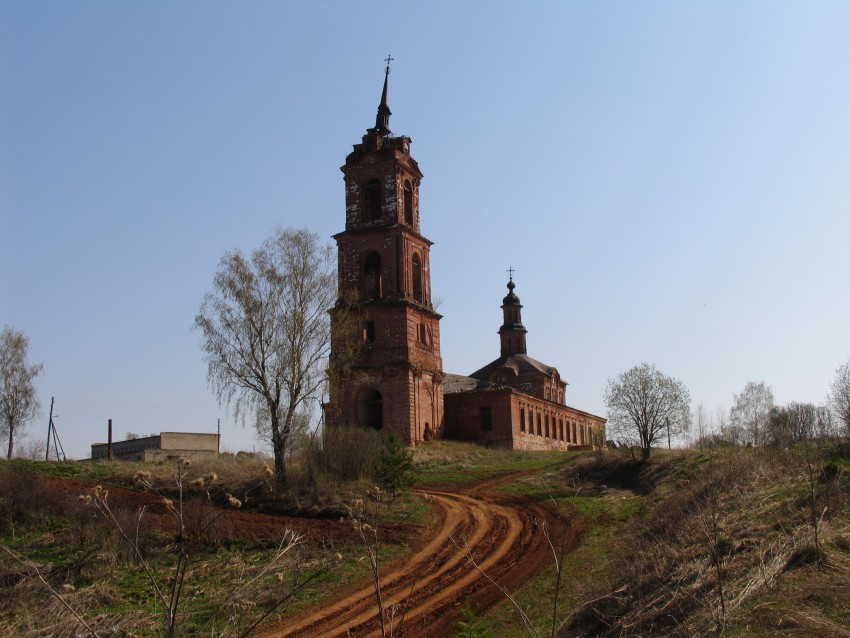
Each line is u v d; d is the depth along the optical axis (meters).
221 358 45.41
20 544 32.81
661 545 25.12
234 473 45.38
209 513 29.78
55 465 48.19
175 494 40.94
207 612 22.61
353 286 66.00
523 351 95.44
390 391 64.25
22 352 67.88
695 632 17.03
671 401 50.53
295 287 46.31
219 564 28.67
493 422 74.06
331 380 51.69
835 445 33.72
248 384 45.38
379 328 65.25
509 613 25.31
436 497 45.44
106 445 72.44
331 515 39.34
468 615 18.45
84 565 29.67
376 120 69.00
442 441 67.12
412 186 69.44
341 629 25.56
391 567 32.25
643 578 22.61
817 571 18.55
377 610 27.27
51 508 36.97
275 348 45.38
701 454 44.22
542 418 83.50
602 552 30.27
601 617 21.17
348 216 67.50
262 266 46.38
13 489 37.28
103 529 32.59
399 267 65.69
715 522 21.39
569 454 64.88
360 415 64.88
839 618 15.95
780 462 30.89
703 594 19.14
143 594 26.77
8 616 24.88
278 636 24.92
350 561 32.69
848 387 41.47
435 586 29.64
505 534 36.28
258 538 33.66
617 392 50.91
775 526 22.75
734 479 29.95
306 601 27.88
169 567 29.19
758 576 18.77
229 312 45.78
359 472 44.31
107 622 23.28
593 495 43.56
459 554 33.56
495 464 58.72
